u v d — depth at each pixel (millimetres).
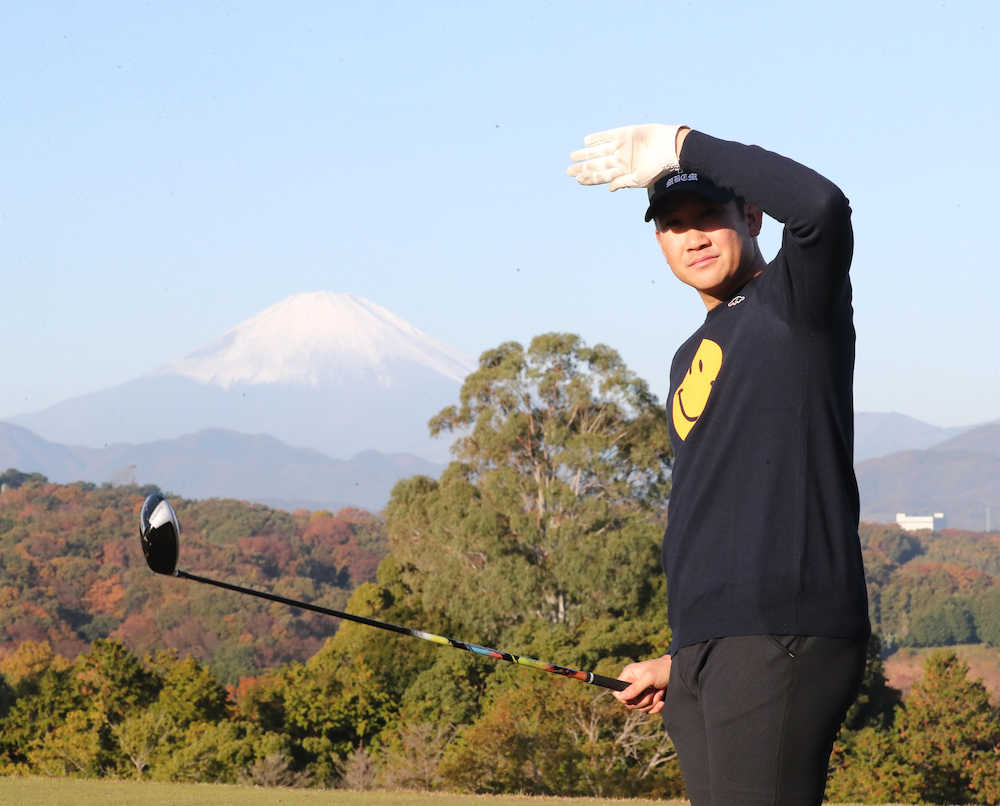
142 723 30062
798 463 2086
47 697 34969
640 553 39656
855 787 28984
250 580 96625
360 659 39125
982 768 29688
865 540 132625
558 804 14367
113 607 92875
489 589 40375
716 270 2232
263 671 75000
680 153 2133
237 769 29734
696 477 2189
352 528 124750
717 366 2189
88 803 12633
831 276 2014
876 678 37781
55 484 136875
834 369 2090
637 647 36875
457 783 24375
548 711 24547
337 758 32875
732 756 2084
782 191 1983
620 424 44938
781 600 2061
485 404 45094
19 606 88375
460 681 38406
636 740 24469
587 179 2234
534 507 43250
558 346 44750
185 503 129250
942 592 100125
